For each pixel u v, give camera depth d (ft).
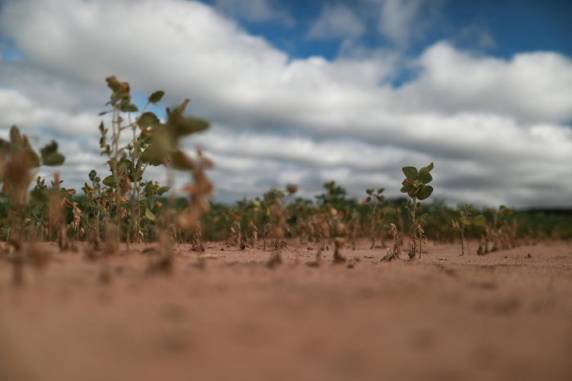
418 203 18.19
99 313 6.13
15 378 4.19
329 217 25.81
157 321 5.89
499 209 27.20
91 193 16.67
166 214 11.10
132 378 4.27
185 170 10.73
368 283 9.07
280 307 6.75
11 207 11.59
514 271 12.84
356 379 4.42
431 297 7.88
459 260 17.40
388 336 5.65
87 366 4.49
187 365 4.59
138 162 14.26
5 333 5.23
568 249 27.22
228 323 5.90
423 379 4.47
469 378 4.53
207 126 10.63
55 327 5.51
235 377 4.37
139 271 9.20
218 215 31.30
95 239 13.32
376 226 28.91
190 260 12.14
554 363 4.97
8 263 9.49
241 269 10.39
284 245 21.50
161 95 12.39
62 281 7.88
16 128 10.78
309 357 4.90
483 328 6.16
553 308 7.53
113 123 12.42
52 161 11.26
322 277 9.73
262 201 26.07
